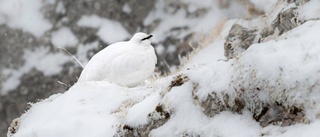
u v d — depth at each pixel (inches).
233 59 347.6
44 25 986.7
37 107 479.2
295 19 434.9
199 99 349.1
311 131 290.0
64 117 439.5
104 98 454.9
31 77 959.0
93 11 980.6
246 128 321.4
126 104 440.8
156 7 960.9
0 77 964.0
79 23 976.3
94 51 958.4
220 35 789.9
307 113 299.7
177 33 925.2
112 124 414.3
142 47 501.0
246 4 837.8
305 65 306.7
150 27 952.3
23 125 462.0
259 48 333.1
